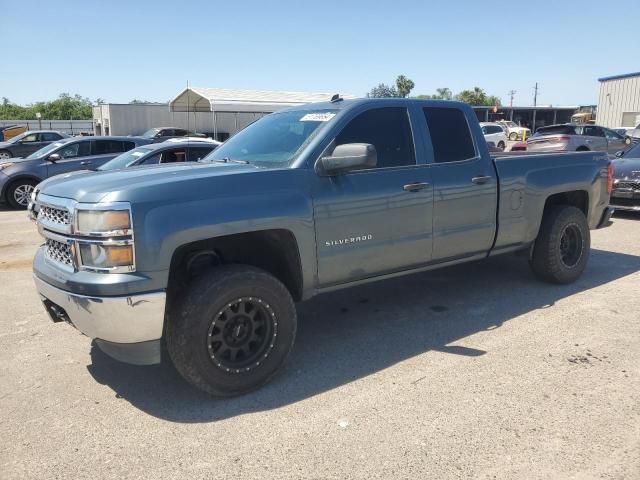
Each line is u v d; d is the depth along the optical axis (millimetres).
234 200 3527
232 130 39781
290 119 4613
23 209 13273
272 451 3018
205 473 2840
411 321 5000
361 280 4316
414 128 4566
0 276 6922
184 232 3312
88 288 3186
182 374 3512
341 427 3238
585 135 21328
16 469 2904
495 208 5090
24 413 3498
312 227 3875
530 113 59438
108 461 2965
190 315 3391
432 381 3789
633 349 4238
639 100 35594
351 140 4195
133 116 37688
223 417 3400
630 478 2713
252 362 3654
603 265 6816
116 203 3178
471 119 5000
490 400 3500
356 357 4246
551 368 3934
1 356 4402
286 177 3785
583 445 2988
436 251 4695
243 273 3543
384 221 4277
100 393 3754
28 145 20797
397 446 3025
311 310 5391
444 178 4645
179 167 4031
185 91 30000
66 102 82625
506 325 4812
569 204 6199
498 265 6828
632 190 9648
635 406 3381
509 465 2834
